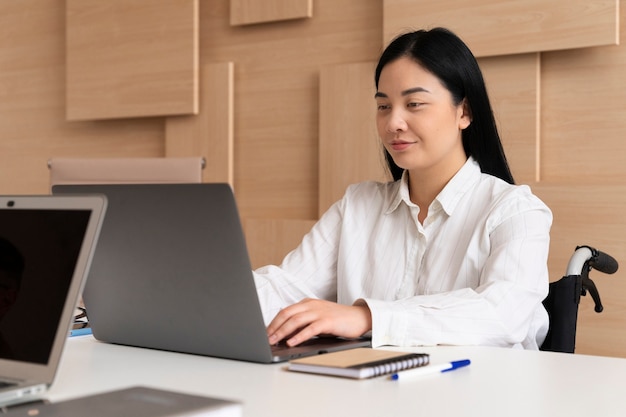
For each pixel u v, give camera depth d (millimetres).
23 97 4430
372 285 1993
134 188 1358
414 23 3152
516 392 1075
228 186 1228
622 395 1061
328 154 3432
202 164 2521
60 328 1044
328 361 1223
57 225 1096
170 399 937
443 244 1905
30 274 1096
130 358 1356
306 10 3480
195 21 3746
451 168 1943
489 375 1189
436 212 1932
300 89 3566
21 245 1116
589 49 2912
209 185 1246
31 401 1018
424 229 1939
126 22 3938
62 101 4285
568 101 2959
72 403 927
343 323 1445
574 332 1828
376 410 977
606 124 2889
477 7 3025
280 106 3621
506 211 1817
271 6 3564
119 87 3967
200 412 881
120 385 1144
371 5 3375
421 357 1262
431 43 1892
